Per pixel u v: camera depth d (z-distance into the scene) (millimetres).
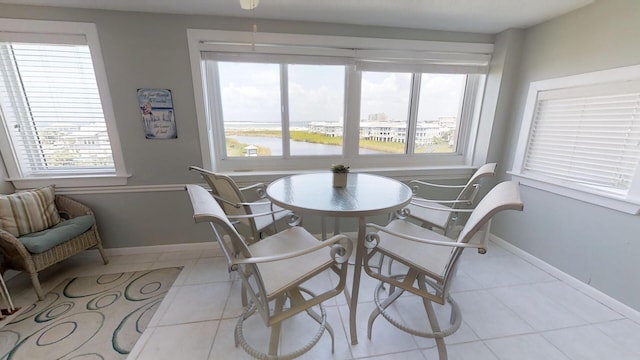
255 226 1672
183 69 1984
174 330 1464
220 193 1668
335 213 1198
